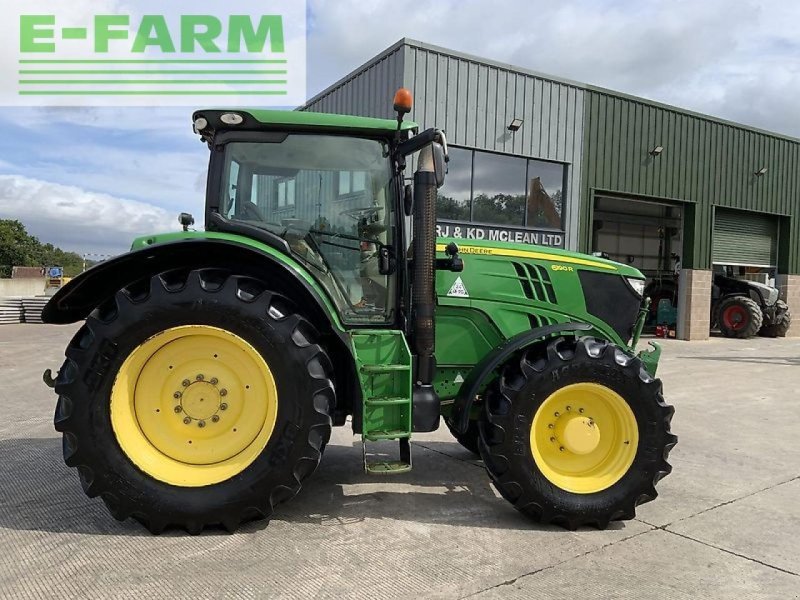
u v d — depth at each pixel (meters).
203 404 3.09
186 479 2.97
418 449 4.71
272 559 2.74
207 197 3.35
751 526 3.27
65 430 2.90
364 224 3.45
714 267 16.47
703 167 14.27
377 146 3.43
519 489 3.15
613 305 4.03
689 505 3.59
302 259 3.37
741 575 2.70
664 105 13.43
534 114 11.66
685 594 2.52
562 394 3.29
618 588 2.55
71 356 2.94
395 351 3.26
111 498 2.91
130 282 3.33
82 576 2.54
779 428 5.53
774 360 10.46
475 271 3.76
